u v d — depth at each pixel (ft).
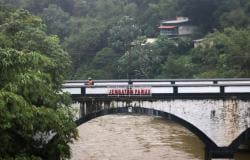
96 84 170.91
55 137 114.42
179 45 394.52
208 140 156.56
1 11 160.56
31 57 100.22
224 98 155.22
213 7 411.54
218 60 317.83
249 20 376.27
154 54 377.30
